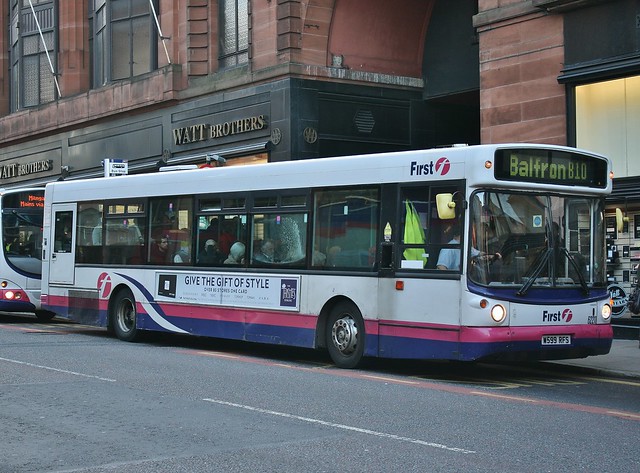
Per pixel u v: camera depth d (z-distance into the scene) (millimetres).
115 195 17750
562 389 11727
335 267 13469
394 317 12602
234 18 26594
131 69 30797
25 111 36438
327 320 13711
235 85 25594
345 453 7633
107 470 7082
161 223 16703
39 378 11922
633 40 16734
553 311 12117
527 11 18281
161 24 29031
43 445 7980
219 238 15492
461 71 24547
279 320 14266
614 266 17547
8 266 21891
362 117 24656
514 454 7625
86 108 32469
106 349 15758
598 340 12531
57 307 18953
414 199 12500
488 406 10078
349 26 24500
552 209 12352
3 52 39562
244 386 11375
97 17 33344
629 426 8961
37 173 36438
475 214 11820
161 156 29031
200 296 15734
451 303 11891
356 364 13234
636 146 17000
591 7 17312
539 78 18188
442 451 7715
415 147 25469
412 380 12320
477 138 26516
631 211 17281
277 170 14523
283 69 23734
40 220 22438
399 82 25078
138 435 8383
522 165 12039
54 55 35812
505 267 11883
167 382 11664
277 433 8469
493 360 11875
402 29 25250
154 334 18000
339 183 13523
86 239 18391
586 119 17625
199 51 27516
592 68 17219
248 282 14828
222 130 26000
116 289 17625
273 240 14484
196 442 8086
